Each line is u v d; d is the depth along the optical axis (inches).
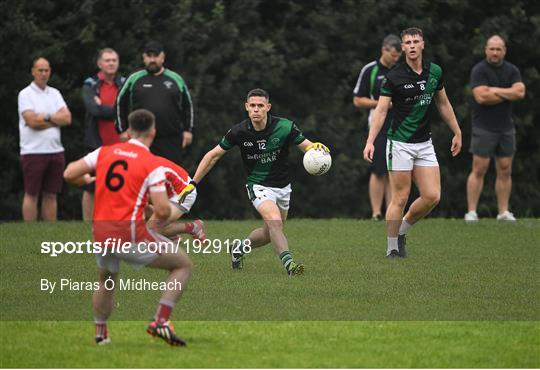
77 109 2610.7
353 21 2822.3
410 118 1488.7
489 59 1984.5
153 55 1809.8
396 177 1508.4
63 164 1998.0
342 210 2837.1
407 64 1478.8
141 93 1811.0
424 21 2832.2
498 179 2034.9
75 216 2642.7
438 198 1504.7
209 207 2763.3
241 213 2780.5
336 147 2787.9
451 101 2856.8
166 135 1825.8
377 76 1987.0
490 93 1968.5
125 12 2623.0
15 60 2495.1
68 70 2618.1
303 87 2847.0
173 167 1162.0
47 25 2564.0
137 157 997.8
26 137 1962.4
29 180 1972.2
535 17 2829.7
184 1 2628.0
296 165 2778.1
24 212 1979.6
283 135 1379.2
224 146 1381.6
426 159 1509.6
